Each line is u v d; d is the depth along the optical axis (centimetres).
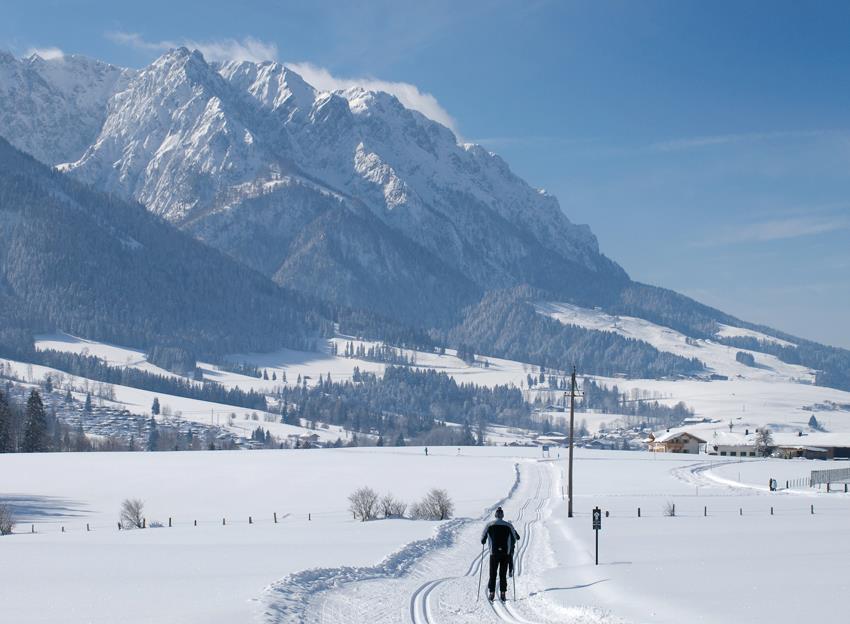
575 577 3128
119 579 3172
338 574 3164
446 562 3862
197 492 11038
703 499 9031
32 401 19138
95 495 10869
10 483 12181
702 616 2252
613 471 13688
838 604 2364
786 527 5322
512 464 14888
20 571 3497
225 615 2311
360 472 13325
